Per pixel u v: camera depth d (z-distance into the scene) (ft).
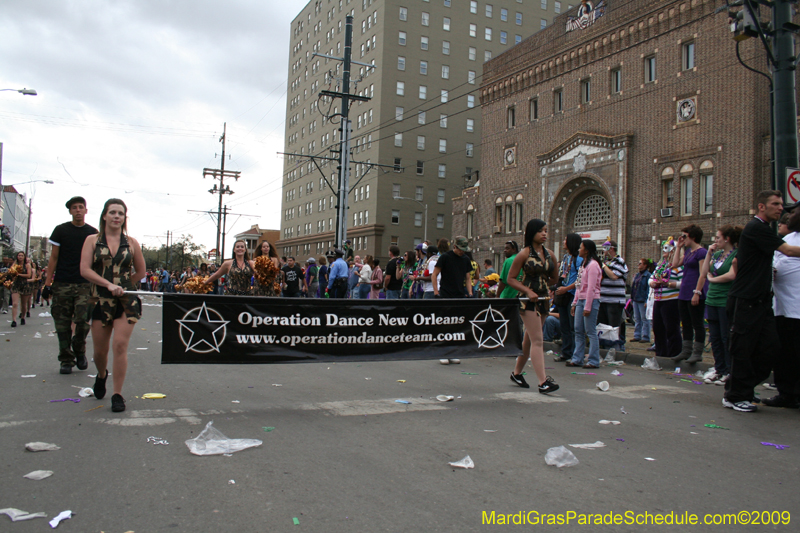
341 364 28.35
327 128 244.63
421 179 209.67
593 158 103.91
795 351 19.62
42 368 24.26
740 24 31.45
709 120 85.56
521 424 16.26
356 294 61.11
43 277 56.54
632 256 96.84
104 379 17.93
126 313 16.76
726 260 24.59
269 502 10.23
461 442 14.26
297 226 274.57
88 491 10.54
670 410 18.93
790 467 13.02
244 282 25.38
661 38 93.45
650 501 10.78
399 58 206.80
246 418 16.17
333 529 9.21
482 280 41.22
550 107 116.47
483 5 220.02
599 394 21.54
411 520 9.64
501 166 129.90
